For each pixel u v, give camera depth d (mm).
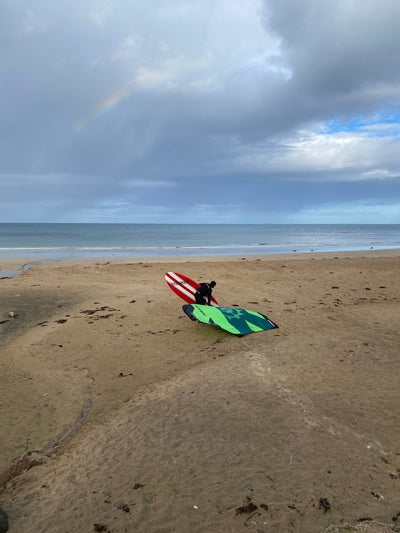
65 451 4113
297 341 7273
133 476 3434
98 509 3035
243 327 8055
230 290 13203
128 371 6398
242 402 4746
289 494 3039
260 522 2766
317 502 2926
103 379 6148
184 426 4242
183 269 18516
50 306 11414
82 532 2779
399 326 8195
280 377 5523
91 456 3883
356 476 3221
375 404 4547
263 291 13000
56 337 8391
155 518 2883
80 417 4977
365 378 5371
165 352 7207
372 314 9359
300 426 4090
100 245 39781
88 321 9570
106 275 17000
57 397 5652
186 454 3689
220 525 2770
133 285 14586
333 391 4969
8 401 5570
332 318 9078
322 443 3742
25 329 9281
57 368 6727
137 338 8125
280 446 3723
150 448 3857
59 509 3084
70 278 16219
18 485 3527
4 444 4434
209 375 5785
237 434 3988
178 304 11078
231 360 6414
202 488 3186
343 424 4102
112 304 11383
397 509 2801
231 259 24500
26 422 4945
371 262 20516
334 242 46844
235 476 3307
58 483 3480
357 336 7500
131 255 27812
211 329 8547
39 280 15695
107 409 5078
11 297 12555
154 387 5570
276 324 8555
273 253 29734
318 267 18844
